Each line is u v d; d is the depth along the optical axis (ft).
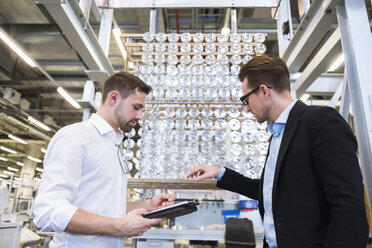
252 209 9.57
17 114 22.97
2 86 19.95
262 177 3.12
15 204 14.40
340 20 4.40
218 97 5.89
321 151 2.24
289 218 2.36
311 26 5.67
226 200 9.81
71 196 2.75
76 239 2.81
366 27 4.11
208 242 8.42
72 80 17.98
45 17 10.73
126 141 5.79
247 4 7.41
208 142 5.73
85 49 6.48
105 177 3.11
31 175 41.09
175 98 6.00
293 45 6.85
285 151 2.51
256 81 2.95
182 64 6.15
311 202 2.31
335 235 1.94
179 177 5.50
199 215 9.82
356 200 1.97
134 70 6.08
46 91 21.35
